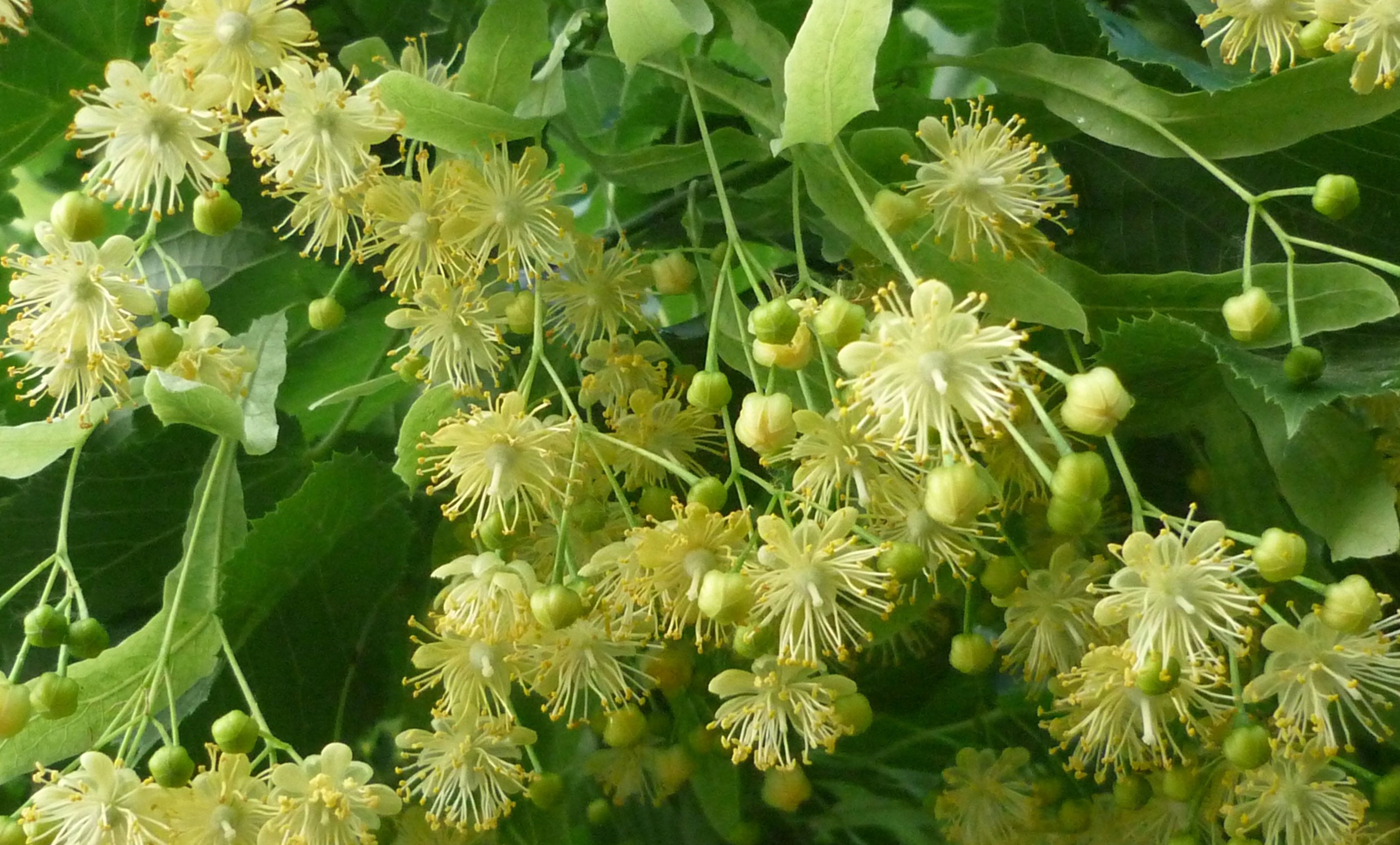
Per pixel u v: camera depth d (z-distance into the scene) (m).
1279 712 0.29
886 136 0.30
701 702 0.33
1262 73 0.31
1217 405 0.31
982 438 0.30
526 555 0.31
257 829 0.30
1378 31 0.29
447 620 0.30
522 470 0.30
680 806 0.34
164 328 0.30
